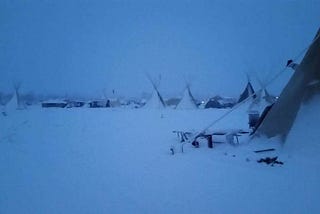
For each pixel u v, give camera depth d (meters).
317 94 6.94
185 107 35.16
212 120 17.20
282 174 5.65
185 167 6.61
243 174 5.84
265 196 4.64
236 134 8.74
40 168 6.99
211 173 6.03
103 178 6.05
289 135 6.95
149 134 12.19
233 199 4.58
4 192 5.30
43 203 4.73
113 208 4.43
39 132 13.36
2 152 8.99
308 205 4.25
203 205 4.40
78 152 8.85
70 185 5.64
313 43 7.29
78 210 4.41
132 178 5.96
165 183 5.54
